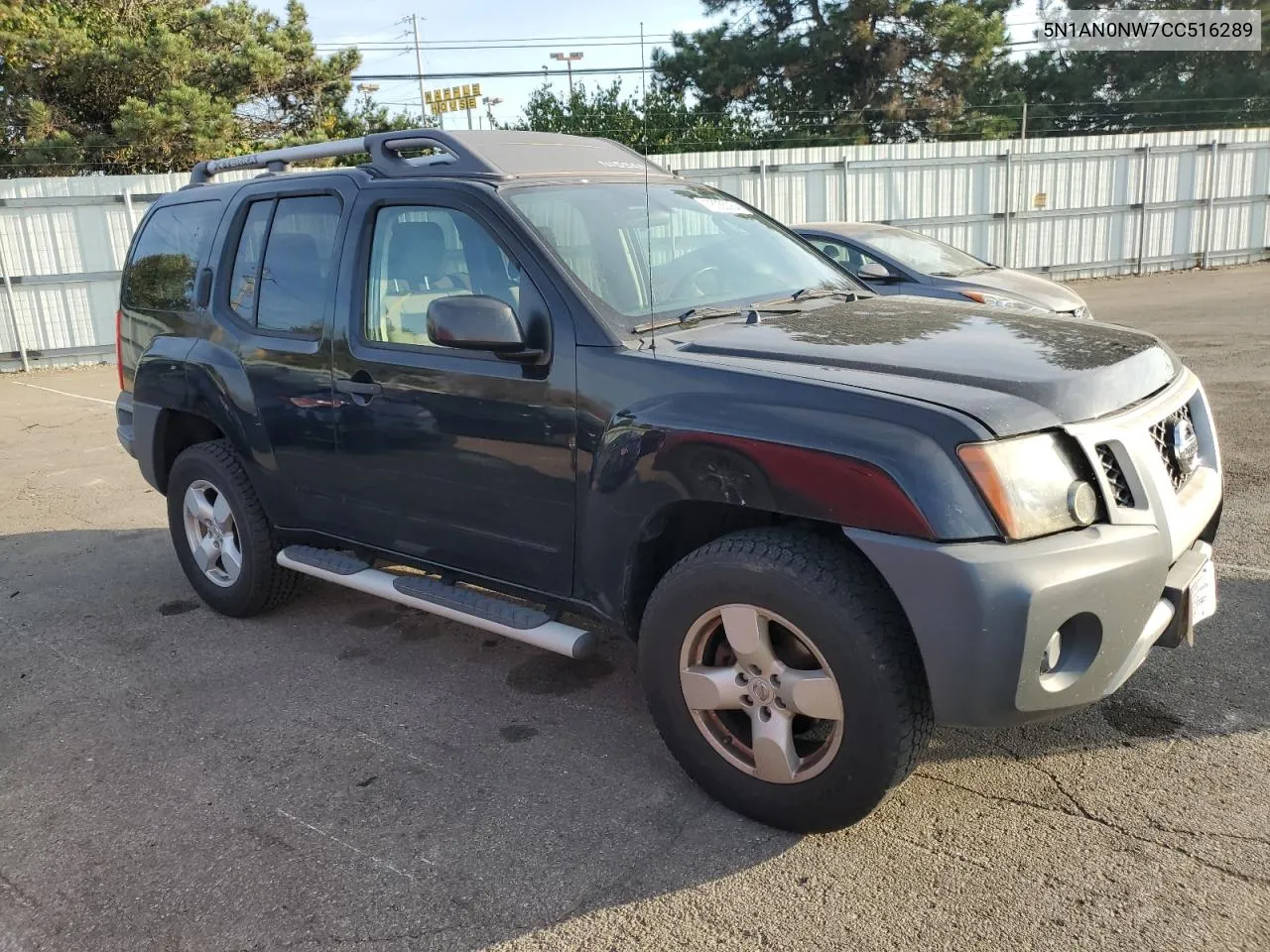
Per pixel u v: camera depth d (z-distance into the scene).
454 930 2.61
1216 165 20.77
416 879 2.82
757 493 2.72
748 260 3.93
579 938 2.56
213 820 3.16
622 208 3.76
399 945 2.57
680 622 2.94
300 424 4.10
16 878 2.92
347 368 3.85
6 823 3.21
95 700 4.05
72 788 3.39
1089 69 35.62
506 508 3.41
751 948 2.48
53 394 12.28
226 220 4.58
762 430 2.70
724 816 3.03
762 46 31.36
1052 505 2.54
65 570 5.71
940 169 18.80
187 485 4.84
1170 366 3.23
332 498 4.09
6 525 6.70
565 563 3.31
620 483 3.02
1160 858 2.71
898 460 2.51
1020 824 2.90
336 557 4.27
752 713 2.88
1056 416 2.62
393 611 4.89
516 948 2.54
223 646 4.55
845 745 2.67
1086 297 16.94
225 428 4.46
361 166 4.10
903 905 2.59
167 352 4.79
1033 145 19.20
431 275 3.61
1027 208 19.53
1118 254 20.53
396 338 3.72
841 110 31.77
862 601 2.60
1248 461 6.43
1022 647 2.44
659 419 2.91
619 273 3.43
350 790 3.29
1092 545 2.53
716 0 33.47
